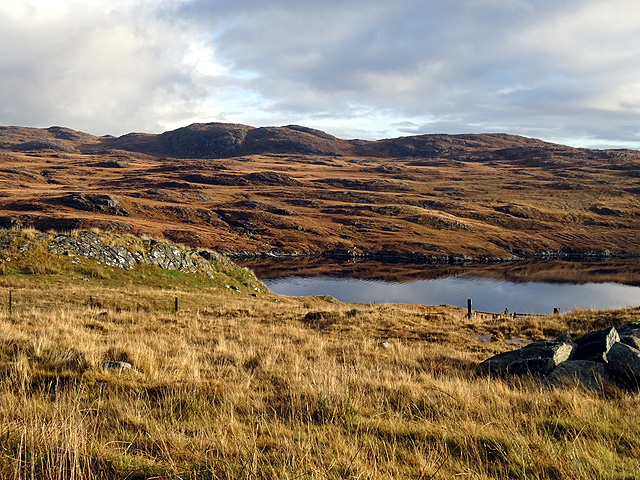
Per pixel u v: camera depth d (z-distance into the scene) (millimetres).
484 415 6223
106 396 6527
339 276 84000
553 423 5977
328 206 153625
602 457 4645
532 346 10523
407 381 8602
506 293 70812
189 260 36188
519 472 4262
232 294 34188
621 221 146375
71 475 3553
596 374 8953
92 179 186125
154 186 172375
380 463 4398
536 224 141750
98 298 23109
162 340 12492
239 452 4340
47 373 7336
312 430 5363
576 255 117688
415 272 89500
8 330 10672
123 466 3947
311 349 13164
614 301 64312
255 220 128750
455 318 23172
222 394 6895
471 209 154625
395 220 136500
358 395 7047
